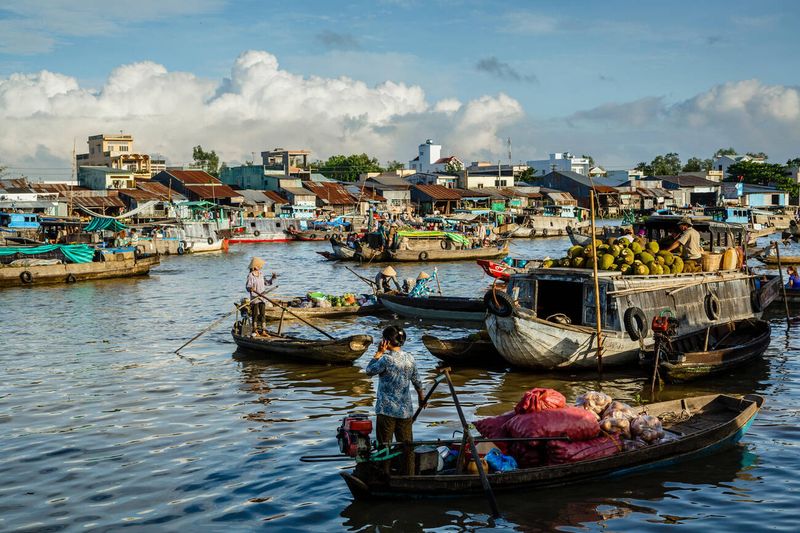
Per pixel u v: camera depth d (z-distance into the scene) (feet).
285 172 328.08
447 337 74.33
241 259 184.75
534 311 58.75
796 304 94.79
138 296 110.01
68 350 67.15
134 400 49.67
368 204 302.45
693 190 378.73
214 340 71.92
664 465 36.06
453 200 322.34
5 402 49.32
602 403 37.60
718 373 55.36
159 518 31.35
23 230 178.29
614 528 29.96
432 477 32.09
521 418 34.96
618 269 58.70
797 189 384.68
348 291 115.14
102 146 374.02
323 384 54.08
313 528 30.25
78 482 35.29
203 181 289.12
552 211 303.68
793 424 42.96
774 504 32.04
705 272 63.93
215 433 42.32
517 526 30.14
